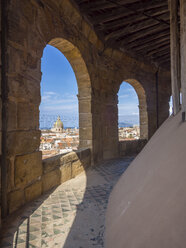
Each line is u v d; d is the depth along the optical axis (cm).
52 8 362
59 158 374
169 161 114
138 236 92
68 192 324
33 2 300
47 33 343
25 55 277
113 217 162
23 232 198
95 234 190
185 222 69
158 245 74
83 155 482
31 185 287
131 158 657
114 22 529
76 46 454
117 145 680
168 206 85
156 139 207
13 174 248
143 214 103
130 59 726
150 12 484
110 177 420
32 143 291
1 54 229
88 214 238
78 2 448
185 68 169
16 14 257
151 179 124
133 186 160
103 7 448
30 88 289
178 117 182
